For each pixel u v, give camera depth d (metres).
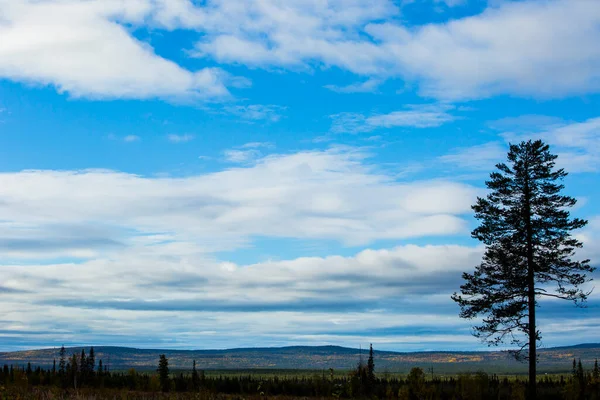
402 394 65.44
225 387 101.94
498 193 44.25
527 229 43.03
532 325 42.22
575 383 57.59
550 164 43.38
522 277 42.56
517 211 43.19
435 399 63.50
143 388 88.88
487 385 58.25
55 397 31.66
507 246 43.19
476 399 56.56
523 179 43.75
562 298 41.75
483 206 44.41
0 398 29.97
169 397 41.16
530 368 42.41
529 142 43.78
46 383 90.81
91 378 106.94
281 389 99.88
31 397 31.12
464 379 59.03
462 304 44.56
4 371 93.00
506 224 43.72
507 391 55.22
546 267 42.22
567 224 42.16
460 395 59.69
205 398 43.28
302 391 97.06
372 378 91.44
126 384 103.12
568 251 42.06
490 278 43.75
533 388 42.09
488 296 43.06
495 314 42.53
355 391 78.94
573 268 42.00
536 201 43.19
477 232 44.41
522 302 42.44
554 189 43.41
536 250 43.00
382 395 76.31
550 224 42.44
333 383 76.75
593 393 56.88
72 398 31.81
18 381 46.97
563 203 43.09
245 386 102.56
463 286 44.62
